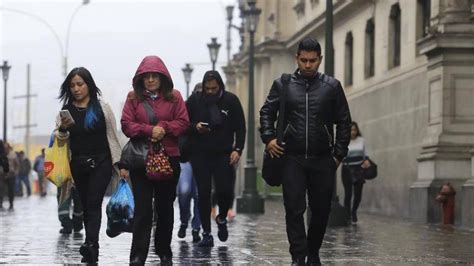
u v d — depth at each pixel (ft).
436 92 111.45
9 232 84.53
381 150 141.38
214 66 205.77
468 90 109.81
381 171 140.56
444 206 103.65
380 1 144.56
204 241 68.49
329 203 50.14
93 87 54.13
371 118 148.25
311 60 49.16
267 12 234.58
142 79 51.65
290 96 49.21
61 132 54.03
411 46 127.85
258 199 141.59
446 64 109.81
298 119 49.03
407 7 130.41
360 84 156.56
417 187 111.65
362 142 107.14
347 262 58.23
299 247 48.55
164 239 54.60
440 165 109.09
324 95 49.21
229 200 68.44
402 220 113.60
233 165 67.62
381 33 144.05
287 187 48.85
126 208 53.52
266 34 234.38
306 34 202.59
